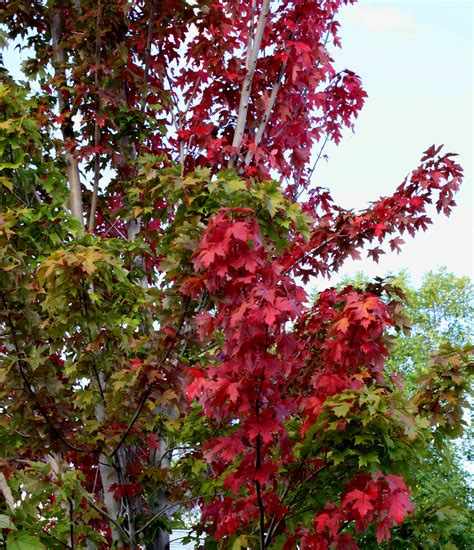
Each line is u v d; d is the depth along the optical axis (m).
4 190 4.99
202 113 6.30
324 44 6.91
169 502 5.25
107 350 4.23
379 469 3.43
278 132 6.21
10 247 3.90
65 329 4.05
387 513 3.23
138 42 6.14
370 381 4.07
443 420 4.16
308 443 3.54
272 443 3.68
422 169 4.96
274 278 3.21
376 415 3.30
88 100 5.84
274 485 3.64
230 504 3.71
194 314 4.19
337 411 3.25
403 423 3.36
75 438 4.30
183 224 4.25
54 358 5.32
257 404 3.21
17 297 3.93
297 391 4.42
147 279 5.93
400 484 3.23
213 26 6.05
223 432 4.90
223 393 3.06
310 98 6.28
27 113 5.17
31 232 4.80
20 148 4.84
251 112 6.32
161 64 6.40
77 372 4.23
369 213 5.15
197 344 4.27
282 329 3.13
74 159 5.94
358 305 3.54
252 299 3.00
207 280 3.30
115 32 6.04
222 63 6.06
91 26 5.78
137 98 6.37
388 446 3.43
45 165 5.23
